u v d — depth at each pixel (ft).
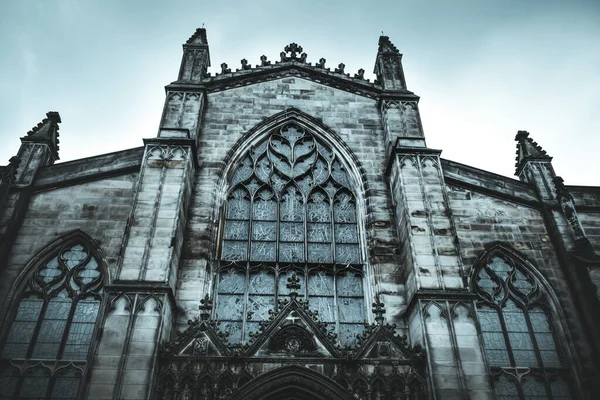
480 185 91.61
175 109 95.71
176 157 84.48
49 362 71.10
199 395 63.62
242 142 96.99
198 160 92.89
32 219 82.38
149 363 63.21
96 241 81.05
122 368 62.39
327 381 65.00
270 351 67.56
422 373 67.15
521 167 98.22
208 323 69.31
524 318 80.07
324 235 88.43
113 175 88.38
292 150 98.43
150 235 74.74
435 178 85.87
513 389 73.72
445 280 73.87
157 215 77.10
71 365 71.00
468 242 85.76
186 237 82.99
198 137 95.91
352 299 81.56
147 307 67.51
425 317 69.67
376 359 67.67
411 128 97.45
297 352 67.56
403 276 81.30
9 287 75.82
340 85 107.45
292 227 88.84
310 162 97.14
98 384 61.21
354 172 95.50
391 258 83.51
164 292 68.90
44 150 90.02
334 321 79.10
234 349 68.85
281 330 69.26
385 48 113.80
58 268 79.46
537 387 74.02
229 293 80.28
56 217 82.94
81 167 88.28
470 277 82.33
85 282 77.97
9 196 82.79
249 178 93.97
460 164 93.81
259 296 80.38
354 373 66.59
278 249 85.81
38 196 85.05
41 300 76.28
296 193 93.04
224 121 99.45
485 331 78.48
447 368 65.77
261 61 110.22
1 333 72.38
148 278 70.64
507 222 88.58
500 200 91.15
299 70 109.09
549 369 75.46
